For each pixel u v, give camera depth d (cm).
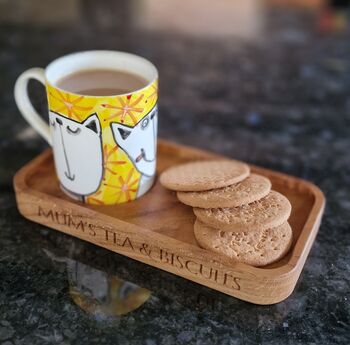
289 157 37
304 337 24
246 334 24
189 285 26
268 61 49
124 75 30
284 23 56
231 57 49
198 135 39
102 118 25
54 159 30
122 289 26
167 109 42
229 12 59
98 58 30
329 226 31
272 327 24
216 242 25
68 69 29
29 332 24
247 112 42
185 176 28
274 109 42
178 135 38
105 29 53
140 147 27
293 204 30
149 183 30
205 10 59
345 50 51
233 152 37
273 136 39
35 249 28
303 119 41
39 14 56
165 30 54
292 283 25
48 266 27
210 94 44
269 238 26
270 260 25
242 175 27
